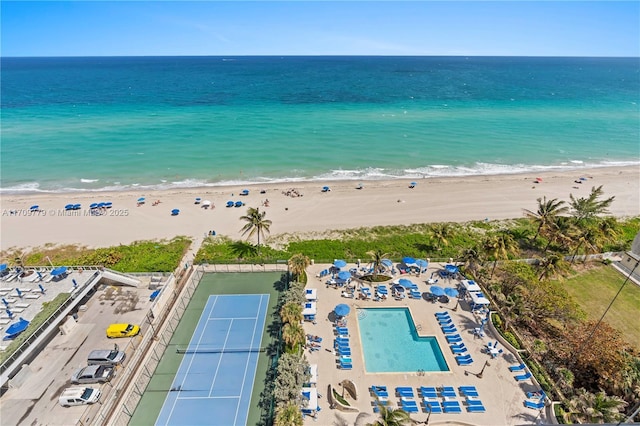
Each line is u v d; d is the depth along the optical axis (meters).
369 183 71.69
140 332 34.94
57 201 63.94
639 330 35.75
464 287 40.97
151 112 126.56
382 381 29.69
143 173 75.56
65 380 30.05
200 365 31.84
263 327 36.19
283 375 27.48
